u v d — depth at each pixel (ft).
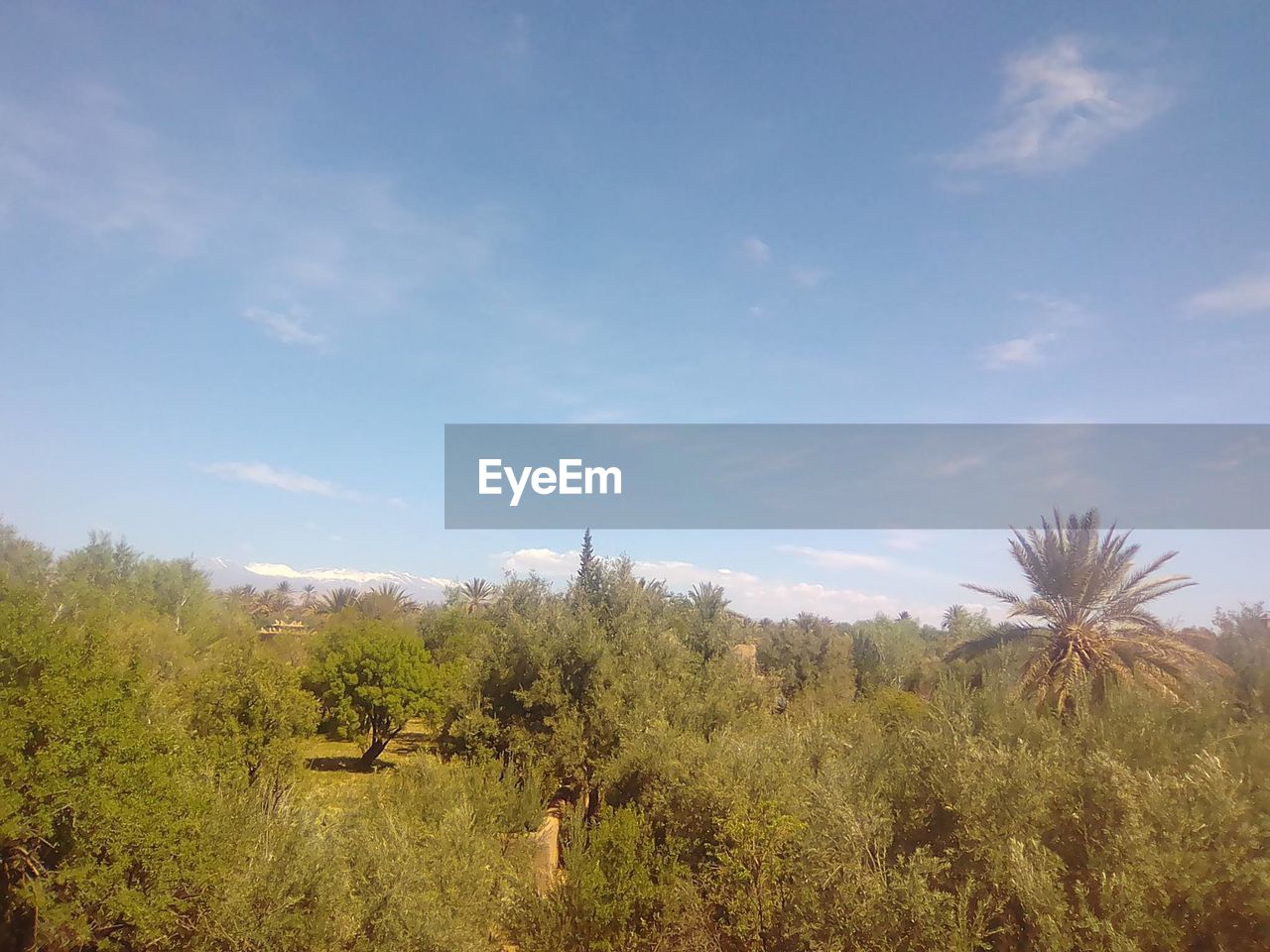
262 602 258.37
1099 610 50.24
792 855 31.01
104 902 25.29
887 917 26.16
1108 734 32.14
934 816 30.14
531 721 58.70
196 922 27.35
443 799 42.47
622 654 63.98
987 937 25.79
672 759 42.06
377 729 93.71
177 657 59.47
